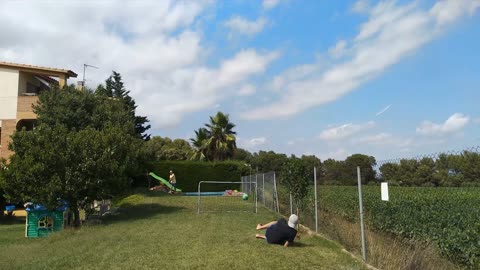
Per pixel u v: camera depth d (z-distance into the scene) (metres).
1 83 32.31
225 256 9.05
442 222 8.60
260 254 9.24
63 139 16.83
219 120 49.38
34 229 15.91
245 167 39.84
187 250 9.78
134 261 8.75
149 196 28.17
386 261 8.02
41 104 26.55
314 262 8.48
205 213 18.44
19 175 15.80
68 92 26.66
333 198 13.98
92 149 17.16
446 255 8.28
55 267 8.59
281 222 10.71
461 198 8.23
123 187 18.59
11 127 31.91
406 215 9.80
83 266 8.52
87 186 16.77
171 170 36.28
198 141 50.16
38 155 16.22
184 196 28.92
